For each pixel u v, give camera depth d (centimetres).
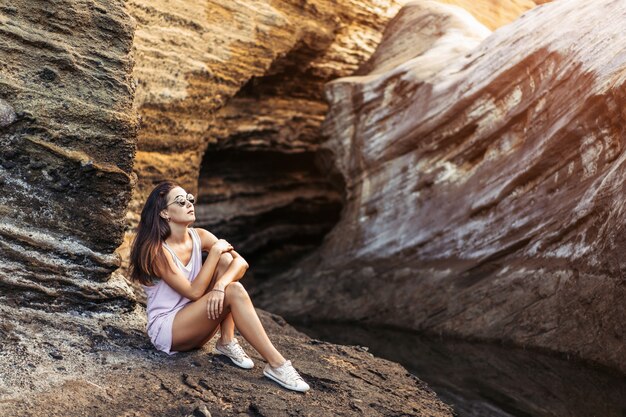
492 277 737
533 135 745
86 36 492
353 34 1151
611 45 678
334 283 937
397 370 475
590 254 627
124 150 481
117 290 468
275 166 1230
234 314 397
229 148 1138
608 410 463
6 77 451
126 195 479
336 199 1304
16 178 448
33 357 383
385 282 877
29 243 441
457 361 616
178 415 343
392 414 382
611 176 616
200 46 924
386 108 961
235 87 991
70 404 342
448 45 977
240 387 381
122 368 391
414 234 880
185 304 414
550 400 488
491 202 784
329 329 802
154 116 877
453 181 848
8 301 428
